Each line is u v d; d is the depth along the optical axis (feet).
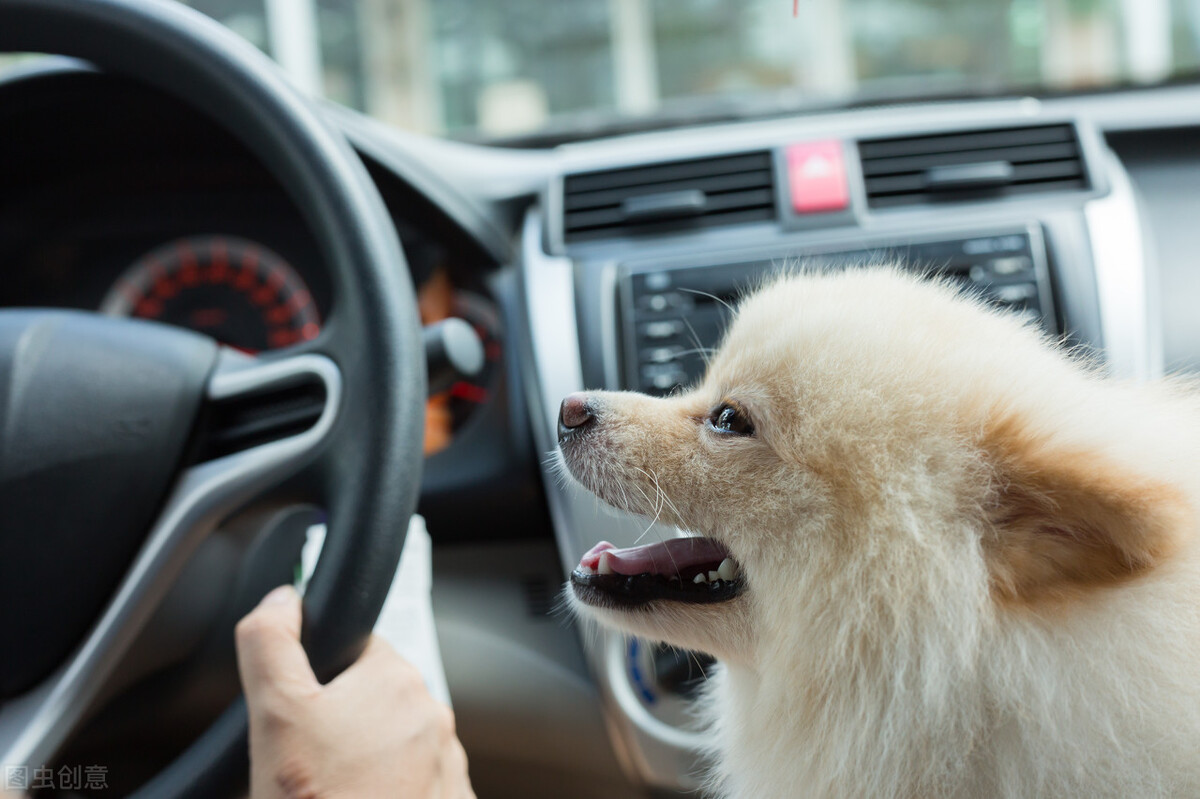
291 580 4.30
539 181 6.88
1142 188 6.48
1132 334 5.85
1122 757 3.30
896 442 3.79
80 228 7.11
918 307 4.30
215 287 7.11
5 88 6.21
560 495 5.90
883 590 3.68
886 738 3.67
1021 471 3.48
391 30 8.88
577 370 6.14
